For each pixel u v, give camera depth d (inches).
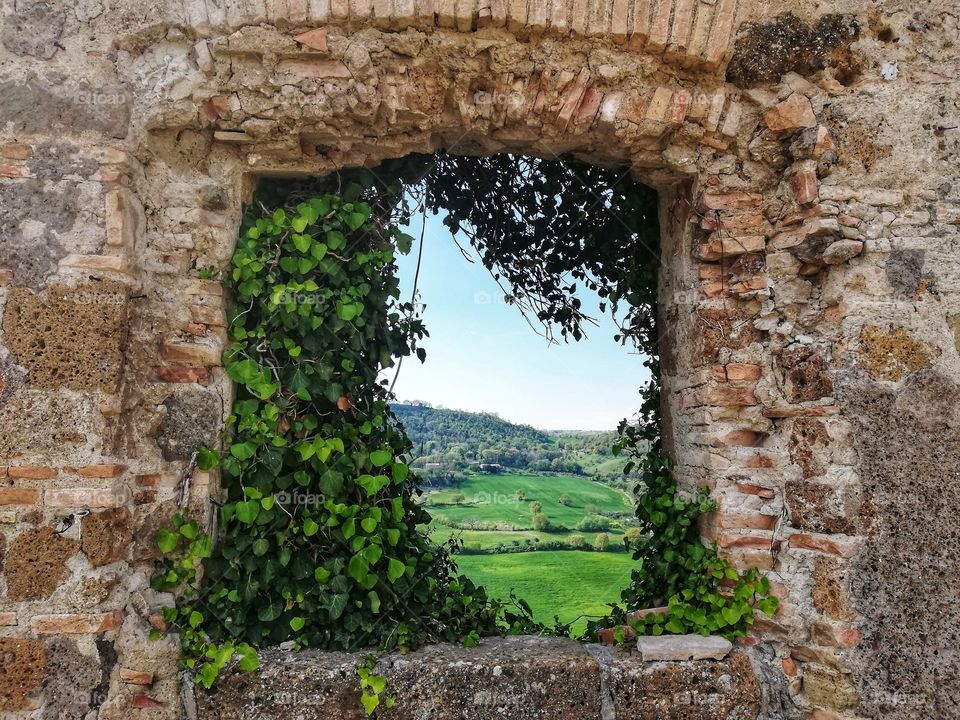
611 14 101.2
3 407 87.7
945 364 95.7
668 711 97.6
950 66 102.1
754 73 105.0
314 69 100.1
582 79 102.7
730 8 102.2
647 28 101.4
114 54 96.6
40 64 93.2
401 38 99.2
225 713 92.1
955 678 90.3
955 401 95.0
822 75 104.0
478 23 99.8
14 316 89.0
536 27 99.8
